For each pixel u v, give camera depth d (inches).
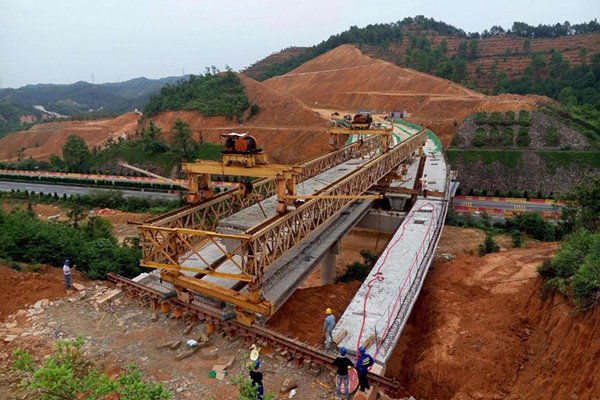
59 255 791.1
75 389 337.4
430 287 837.2
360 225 1256.8
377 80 4977.9
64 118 5979.3
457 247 1309.1
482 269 874.8
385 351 508.7
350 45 6530.5
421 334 733.9
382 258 783.1
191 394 462.9
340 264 1289.4
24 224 850.1
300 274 707.4
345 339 534.6
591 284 531.8
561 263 638.5
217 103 3912.4
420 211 1083.3
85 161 3371.1
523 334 631.2
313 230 698.8
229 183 2484.0
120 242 1562.5
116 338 571.2
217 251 777.6
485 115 2906.0
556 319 588.4
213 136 3484.3
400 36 6953.7
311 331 655.1
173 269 595.8
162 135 3516.2
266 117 3730.3
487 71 5413.4
